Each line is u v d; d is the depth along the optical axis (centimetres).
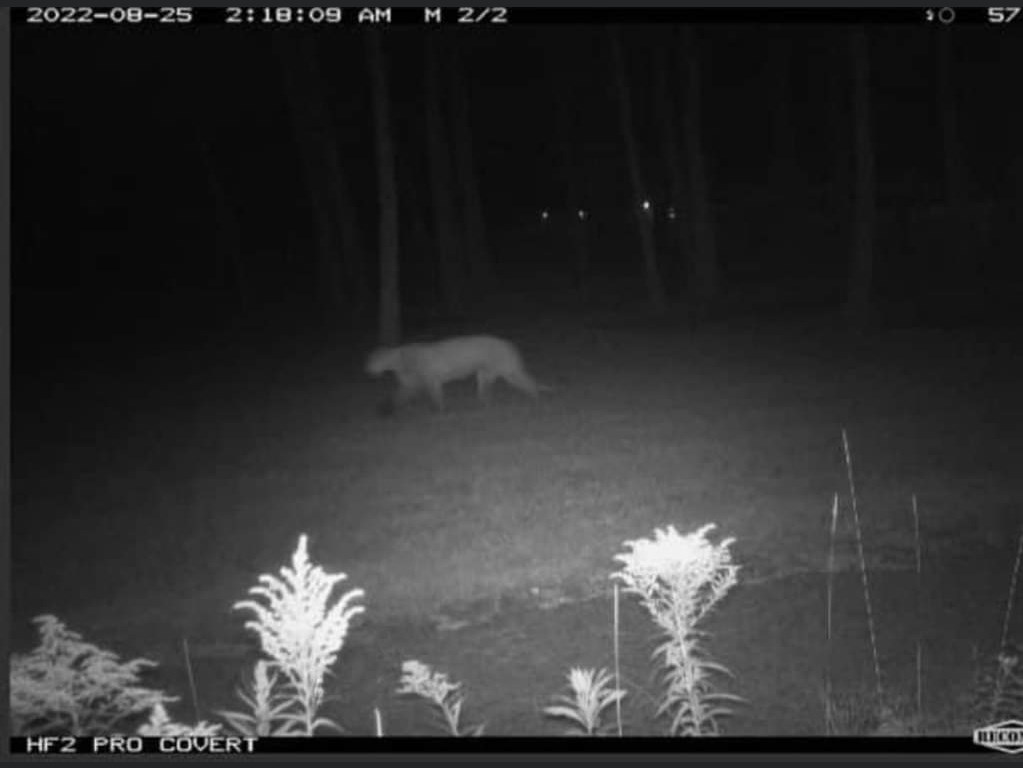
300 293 5034
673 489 1352
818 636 874
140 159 4931
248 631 977
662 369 2355
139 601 1085
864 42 2602
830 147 5106
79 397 2675
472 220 4194
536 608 984
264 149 5131
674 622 768
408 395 2041
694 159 3547
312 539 1254
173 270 5762
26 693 612
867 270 2672
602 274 4900
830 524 1166
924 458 1430
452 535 1220
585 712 656
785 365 2289
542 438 1725
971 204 4031
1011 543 1084
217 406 2342
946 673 797
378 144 2508
